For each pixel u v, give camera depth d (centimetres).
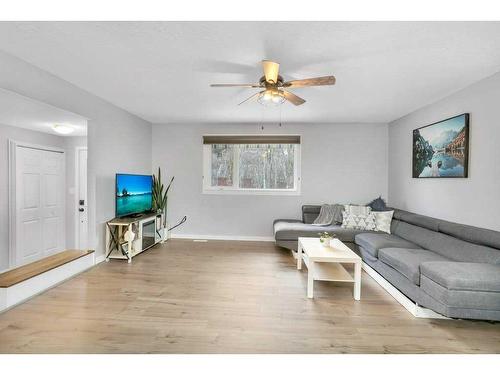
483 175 285
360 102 381
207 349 192
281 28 198
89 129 365
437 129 361
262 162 543
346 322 232
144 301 266
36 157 425
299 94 348
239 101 388
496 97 271
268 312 248
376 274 334
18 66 255
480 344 202
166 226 546
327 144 527
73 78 304
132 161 474
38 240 430
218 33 206
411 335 213
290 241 425
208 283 315
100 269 359
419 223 365
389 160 511
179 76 295
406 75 282
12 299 253
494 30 197
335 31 201
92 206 373
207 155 550
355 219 447
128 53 242
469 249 267
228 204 545
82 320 229
